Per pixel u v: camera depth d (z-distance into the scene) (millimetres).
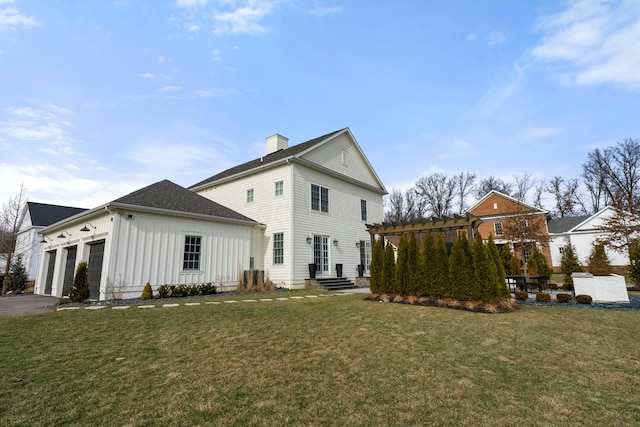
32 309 8250
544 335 5168
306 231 15148
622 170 33625
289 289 13867
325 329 5547
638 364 3881
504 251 14562
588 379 3438
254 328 5617
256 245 15125
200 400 2898
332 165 17344
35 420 2533
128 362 3906
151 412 2672
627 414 2684
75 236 12852
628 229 13461
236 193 17141
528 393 3088
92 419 2559
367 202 19969
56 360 3967
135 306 8133
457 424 2516
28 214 25547
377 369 3693
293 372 3590
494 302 7453
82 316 6684
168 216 11484
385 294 9414
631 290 12195
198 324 5918
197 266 12117
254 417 2590
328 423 2510
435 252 8648
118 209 10234
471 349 4438
